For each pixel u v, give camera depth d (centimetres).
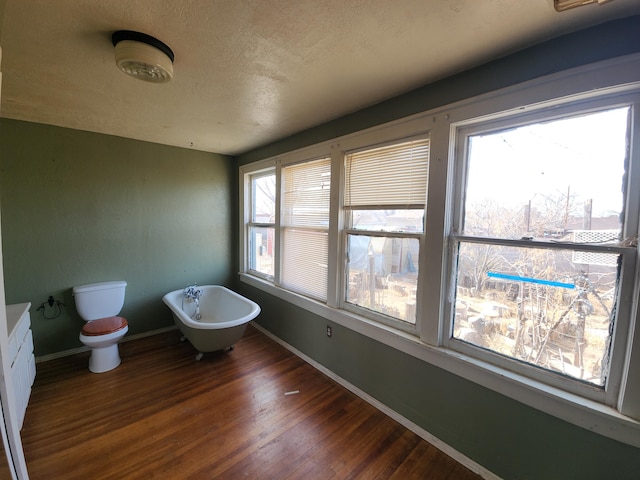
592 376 126
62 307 273
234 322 254
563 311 133
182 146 333
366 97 189
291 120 236
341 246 235
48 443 172
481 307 159
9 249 246
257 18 114
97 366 249
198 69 154
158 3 105
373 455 168
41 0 103
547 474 135
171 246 338
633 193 114
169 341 314
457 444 165
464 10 108
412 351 183
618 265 118
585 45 118
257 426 189
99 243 289
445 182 163
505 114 143
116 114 225
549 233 136
